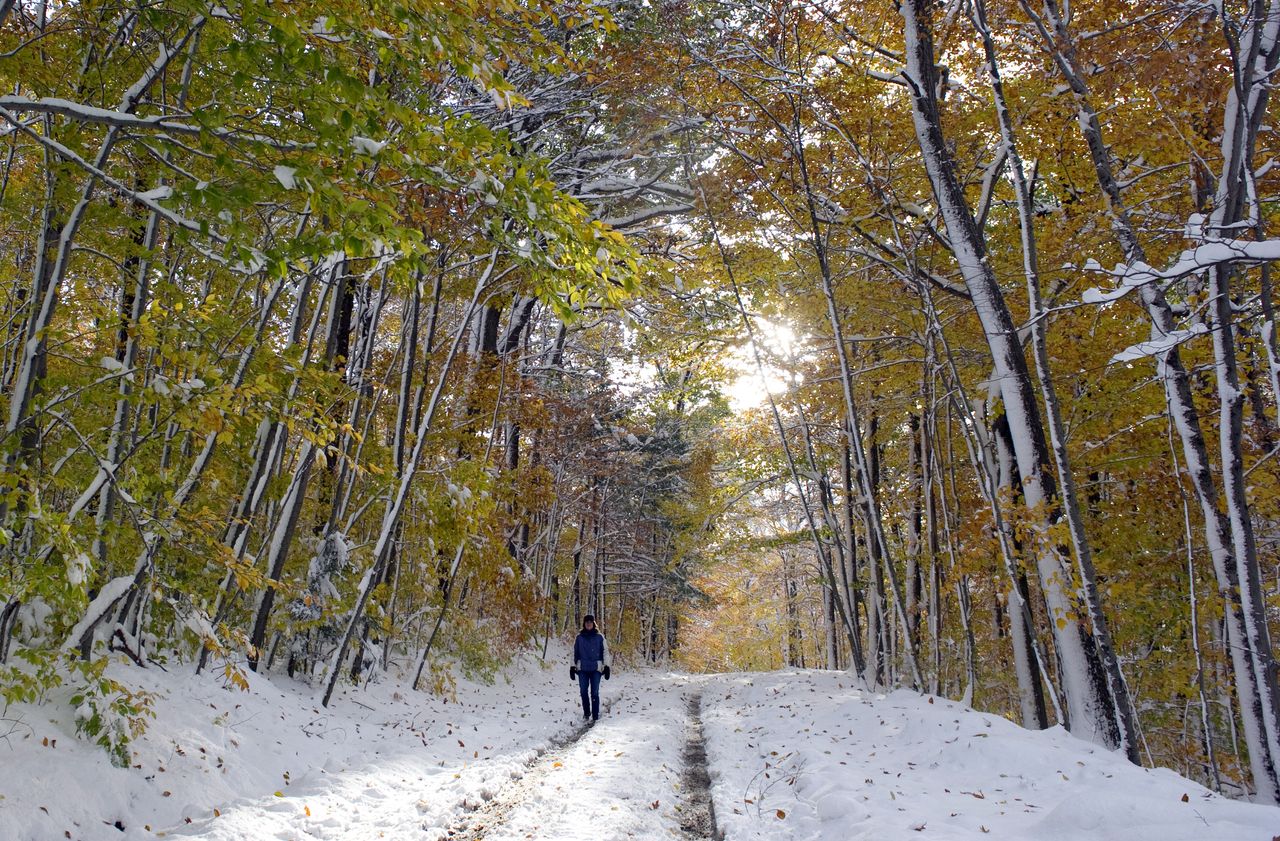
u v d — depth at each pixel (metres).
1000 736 6.51
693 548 25.00
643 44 10.48
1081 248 8.47
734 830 4.89
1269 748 6.27
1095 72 7.79
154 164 5.98
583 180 15.34
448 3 3.93
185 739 5.49
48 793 4.16
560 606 25.42
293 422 4.90
